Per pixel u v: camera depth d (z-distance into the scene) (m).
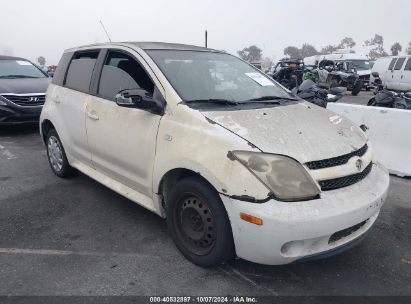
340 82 20.03
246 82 3.98
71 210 4.23
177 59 3.78
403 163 5.49
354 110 5.97
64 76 4.89
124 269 3.14
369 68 25.09
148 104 3.33
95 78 4.23
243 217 2.65
